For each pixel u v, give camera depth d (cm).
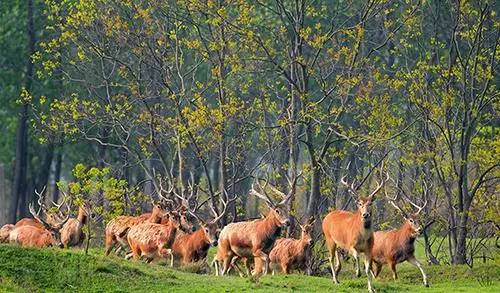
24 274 6494
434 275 8788
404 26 11819
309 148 9619
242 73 10688
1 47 15975
